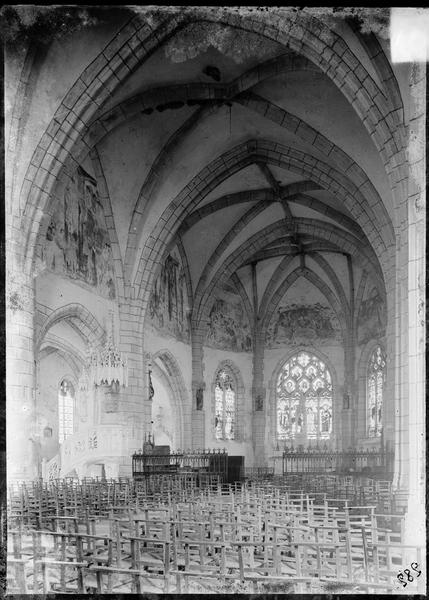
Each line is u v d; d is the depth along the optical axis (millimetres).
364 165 25484
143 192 29547
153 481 22938
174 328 37938
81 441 28156
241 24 17672
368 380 44125
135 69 21141
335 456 37625
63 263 24719
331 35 17984
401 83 17328
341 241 38938
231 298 46688
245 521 12188
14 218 19734
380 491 16281
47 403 38719
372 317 42938
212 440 43719
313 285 47688
